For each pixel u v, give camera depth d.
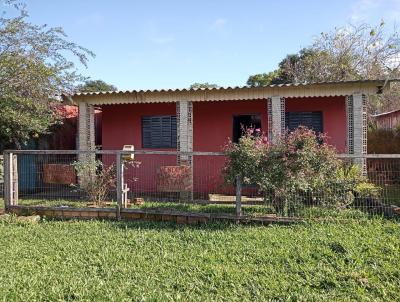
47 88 10.02
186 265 5.18
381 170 8.15
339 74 21.53
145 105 12.09
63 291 4.43
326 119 11.27
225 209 7.97
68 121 13.91
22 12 9.77
